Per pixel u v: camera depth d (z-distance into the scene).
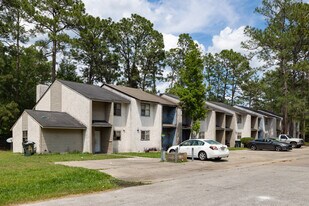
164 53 57.91
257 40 48.00
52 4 44.56
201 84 35.91
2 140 41.47
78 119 30.27
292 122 54.44
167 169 17.97
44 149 27.42
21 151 30.34
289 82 49.19
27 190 10.97
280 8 47.41
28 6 41.78
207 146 23.55
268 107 64.38
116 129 32.31
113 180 13.63
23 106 45.91
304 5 46.22
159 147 35.66
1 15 40.28
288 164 21.77
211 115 43.56
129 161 21.67
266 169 18.30
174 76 60.59
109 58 53.66
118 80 56.81
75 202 9.50
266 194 10.38
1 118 38.97
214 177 14.62
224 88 68.50
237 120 49.88
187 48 59.97
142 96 35.44
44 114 29.41
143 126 34.19
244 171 17.23
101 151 31.45
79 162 20.03
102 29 52.06
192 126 36.44
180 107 37.41
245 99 67.81
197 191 10.98
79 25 47.28
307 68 44.59
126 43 56.97
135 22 56.12
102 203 9.30
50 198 10.20
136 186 12.32
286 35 45.62
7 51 41.81
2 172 14.18
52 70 46.38
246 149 39.69
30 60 46.59
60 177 12.97
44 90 35.91
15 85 44.34
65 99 31.39
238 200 9.48
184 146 24.80
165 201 9.41
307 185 12.23
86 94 30.31
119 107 32.88
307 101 47.59
